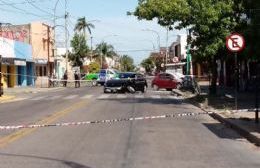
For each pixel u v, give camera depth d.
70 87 64.69
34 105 31.83
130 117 22.78
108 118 22.31
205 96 33.72
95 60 134.62
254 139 15.00
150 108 28.27
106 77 71.06
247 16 28.61
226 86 51.81
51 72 83.69
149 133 16.91
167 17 30.94
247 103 28.91
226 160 11.95
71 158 12.07
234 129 18.16
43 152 12.96
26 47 70.00
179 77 53.16
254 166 11.22
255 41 25.50
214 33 30.05
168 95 43.22
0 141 14.91
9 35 66.25
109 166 11.05
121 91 46.75
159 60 126.12
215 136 16.41
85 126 18.88
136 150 13.29
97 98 38.50
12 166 11.05
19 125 19.53
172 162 11.59
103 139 15.38
